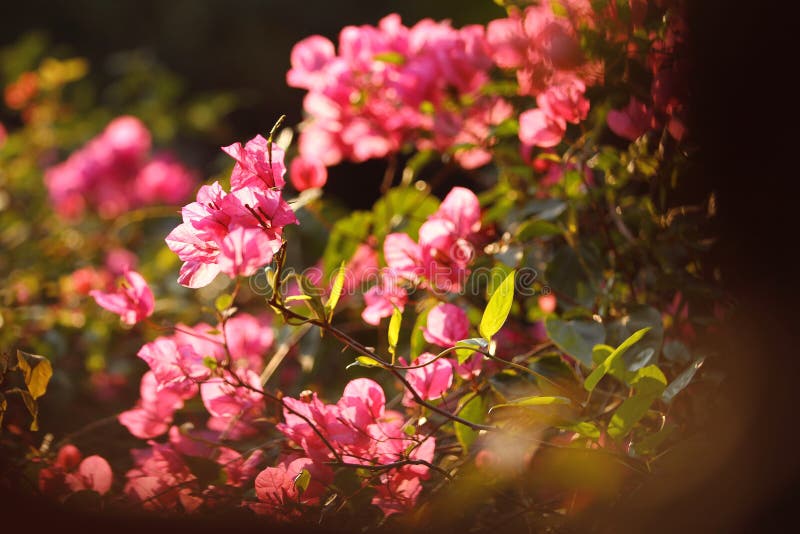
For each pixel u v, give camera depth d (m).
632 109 1.50
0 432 1.50
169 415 1.54
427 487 1.46
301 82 1.67
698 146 1.39
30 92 2.98
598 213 1.53
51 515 1.32
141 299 1.48
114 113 3.25
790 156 1.33
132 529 1.33
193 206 1.36
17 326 1.76
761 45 1.33
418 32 1.66
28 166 2.79
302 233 1.75
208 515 1.41
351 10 7.38
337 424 1.41
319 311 1.38
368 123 1.67
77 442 1.61
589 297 1.51
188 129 3.36
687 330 1.48
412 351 1.49
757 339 1.34
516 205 1.65
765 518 1.33
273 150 1.38
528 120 1.52
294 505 1.39
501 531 1.42
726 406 1.37
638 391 1.35
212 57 7.42
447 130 1.66
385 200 1.69
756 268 1.35
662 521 1.36
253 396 1.48
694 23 1.37
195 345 1.50
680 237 1.45
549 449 1.43
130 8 7.45
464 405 1.44
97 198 2.73
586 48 1.49
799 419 1.33
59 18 7.17
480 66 1.62
